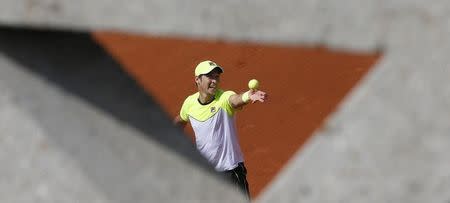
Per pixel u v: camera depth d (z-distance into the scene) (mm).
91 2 9406
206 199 10266
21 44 10680
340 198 8859
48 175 10633
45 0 9586
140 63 29047
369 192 8781
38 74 10672
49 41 10789
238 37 8891
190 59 30578
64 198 10648
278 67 30812
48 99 10633
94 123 10492
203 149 21016
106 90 10719
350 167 8773
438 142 8516
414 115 8500
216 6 8859
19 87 10688
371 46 8414
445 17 8156
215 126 20719
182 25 9094
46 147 10578
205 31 8992
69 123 10578
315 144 8883
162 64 30203
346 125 8734
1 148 10789
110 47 27875
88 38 11062
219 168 21016
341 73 29688
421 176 8648
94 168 10414
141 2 9188
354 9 8359
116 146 10398
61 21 9656
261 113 31016
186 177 10312
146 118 10609
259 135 30812
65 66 10789
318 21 8500
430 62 8320
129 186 10258
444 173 8578
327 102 30062
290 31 8633
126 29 9383
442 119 8430
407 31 8281
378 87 8547
